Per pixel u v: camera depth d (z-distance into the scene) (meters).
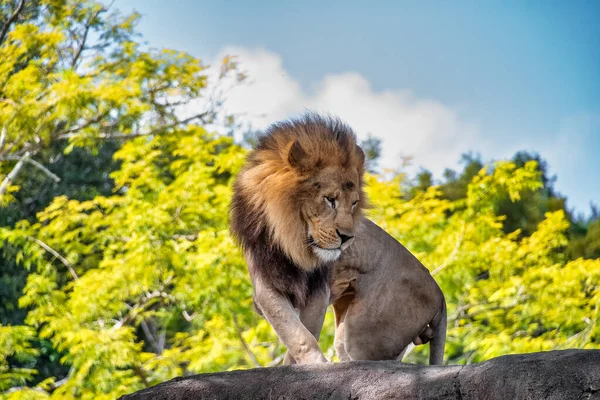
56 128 21.58
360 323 8.15
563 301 17.48
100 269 17.89
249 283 16.34
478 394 5.20
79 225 22.62
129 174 18.00
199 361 16.17
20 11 21.66
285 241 6.95
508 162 17.89
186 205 17.25
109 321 17.45
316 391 5.84
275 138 7.21
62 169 26.95
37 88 18.98
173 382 6.51
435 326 8.53
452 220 18.30
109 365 15.70
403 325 8.21
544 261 18.19
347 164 7.02
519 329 19.25
